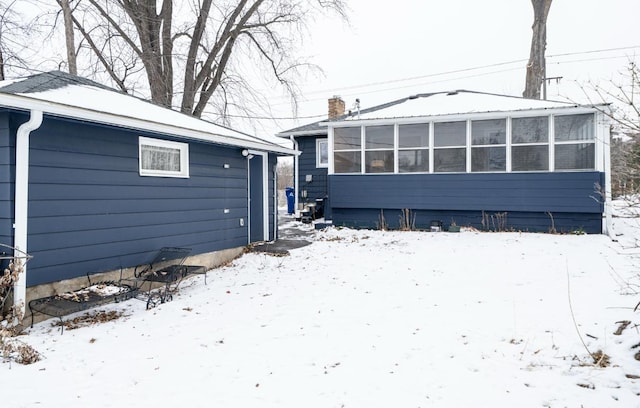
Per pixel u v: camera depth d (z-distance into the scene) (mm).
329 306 5398
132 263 6488
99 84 8555
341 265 7965
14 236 4848
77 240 5605
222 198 8773
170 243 7281
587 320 4305
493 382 3223
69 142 5492
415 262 7922
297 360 3762
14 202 4863
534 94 17438
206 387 3293
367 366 3588
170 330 4707
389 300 5555
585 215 10500
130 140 6473
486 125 11406
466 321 4559
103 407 3012
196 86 17953
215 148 8555
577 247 8695
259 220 10367
